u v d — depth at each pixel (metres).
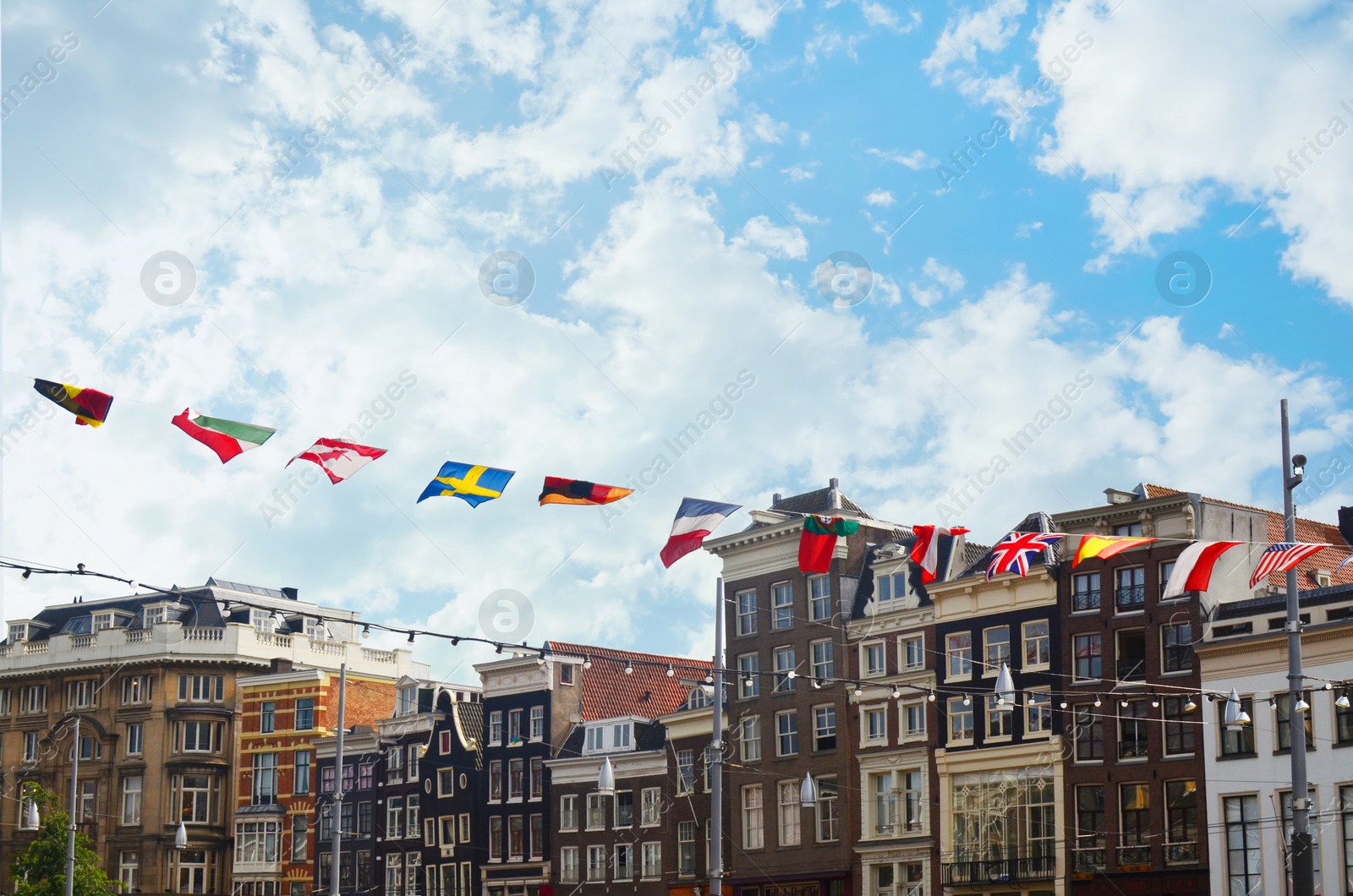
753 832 73.31
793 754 72.00
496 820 84.50
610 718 81.81
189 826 97.38
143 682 100.62
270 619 103.25
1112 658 60.75
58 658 103.62
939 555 68.50
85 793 101.06
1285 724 55.31
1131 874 58.66
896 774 67.81
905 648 68.50
